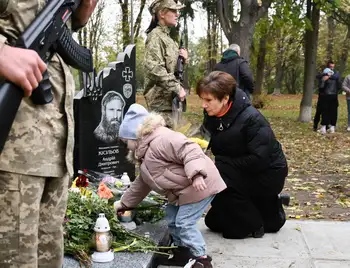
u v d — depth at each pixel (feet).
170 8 15.90
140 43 62.28
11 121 3.97
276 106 83.82
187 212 10.50
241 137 12.37
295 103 93.09
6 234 4.99
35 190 5.05
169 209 11.41
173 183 10.38
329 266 11.17
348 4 55.77
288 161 28.58
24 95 4.09
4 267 5.04
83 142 15.66
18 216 4.99
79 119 15.44
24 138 4.92
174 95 16.25
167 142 10.29
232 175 12.48
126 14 56.90
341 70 124.47
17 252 5.04
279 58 119.03
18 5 4.81
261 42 77.20
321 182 22.54
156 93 16.22
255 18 40.63
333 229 13.61
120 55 17.06
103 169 16.52
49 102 4.91
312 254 11.84
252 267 11.07
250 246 12.30
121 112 17.01
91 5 5.78
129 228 11.76
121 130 11.33
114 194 13.05
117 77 16.78
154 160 10.46
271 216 13.12
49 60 4.96
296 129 45.16
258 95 77.05
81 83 15.80
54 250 5.59
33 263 5.15
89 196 11.89
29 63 4.02
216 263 11.24
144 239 10.88
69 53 5.32
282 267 11.09
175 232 11.30
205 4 62.39
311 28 46.29
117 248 10.43
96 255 9.89
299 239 12.83
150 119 10.73
